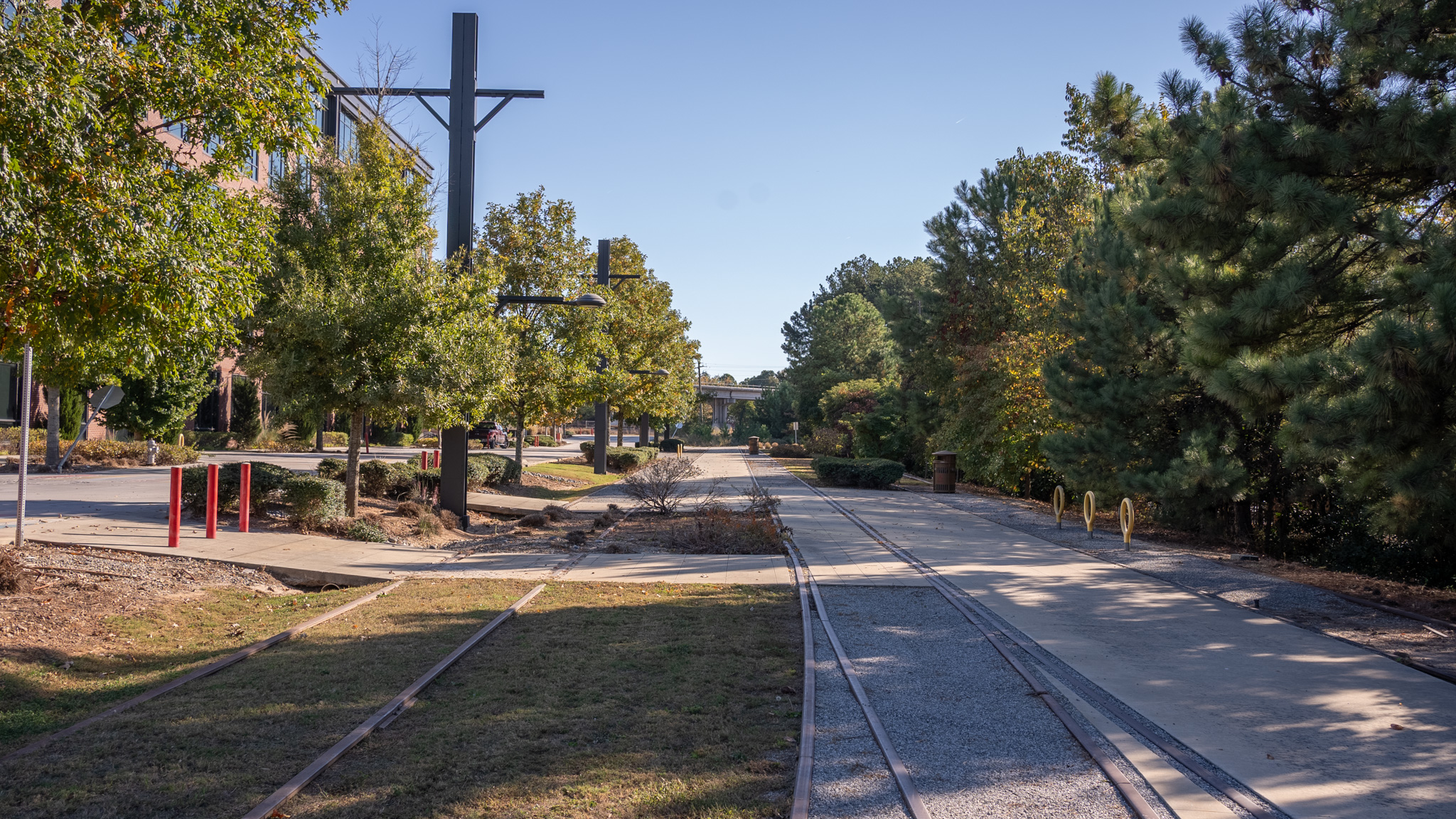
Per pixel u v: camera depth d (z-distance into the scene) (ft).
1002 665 23.56
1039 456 88.17
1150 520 66.80
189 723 17.26
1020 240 110.93
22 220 19.34
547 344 84.12
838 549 48.03
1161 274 38.93
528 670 21.95
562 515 65.77
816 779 15.26
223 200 27.73
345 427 176.55
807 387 260.83
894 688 21.17
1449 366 26.76
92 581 29.50
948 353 120.06
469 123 58.08
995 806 14.30
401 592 32.89
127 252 22.59
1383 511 34.96
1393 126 31.53
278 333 49.08
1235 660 24.56
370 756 15.85
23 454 33.55
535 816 13.38
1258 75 35.96
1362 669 23.61
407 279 49.55
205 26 24.45
